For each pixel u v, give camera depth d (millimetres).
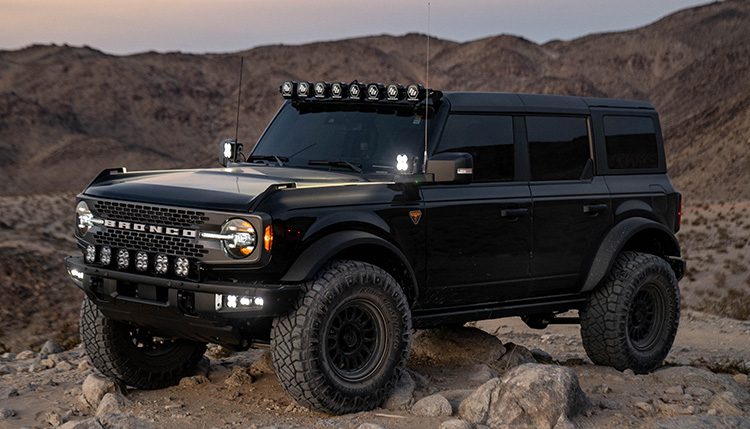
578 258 8031
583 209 8008
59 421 6453
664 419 6461
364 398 6414
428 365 8023
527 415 6234
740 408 6957
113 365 7094
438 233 7000
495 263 7418
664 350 8625
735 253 35938
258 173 7012
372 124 7461
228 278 6148
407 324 6613
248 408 6625
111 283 6465
